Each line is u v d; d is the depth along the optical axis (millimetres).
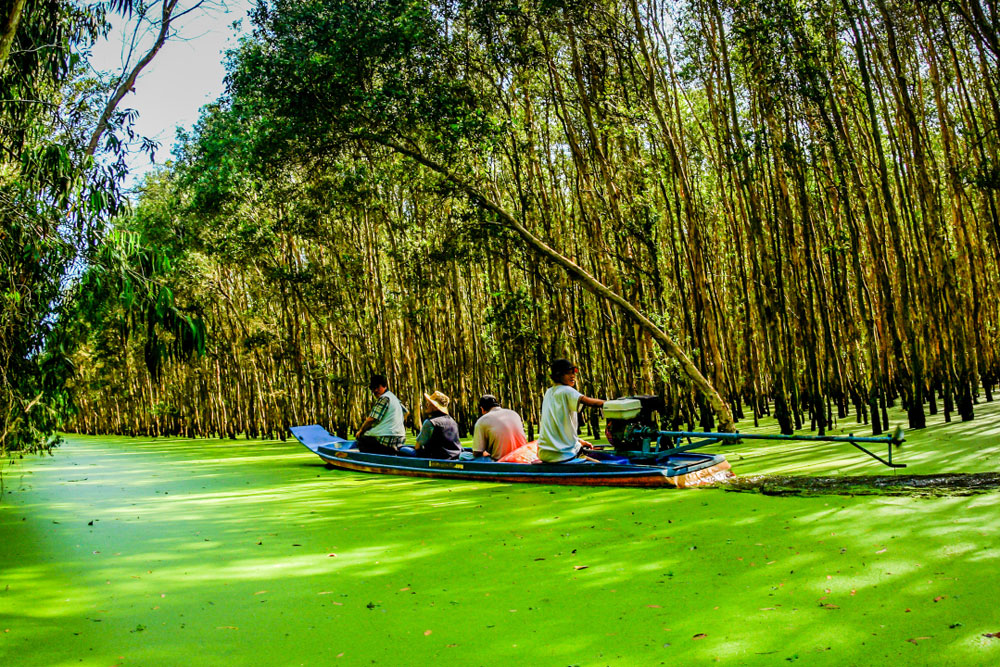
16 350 7250
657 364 12906
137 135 7945
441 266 16531
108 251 6746
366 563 5695
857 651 3463
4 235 6570
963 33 14820
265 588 5125
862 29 14797
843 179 13164
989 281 18203
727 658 3500
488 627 4141
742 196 16016
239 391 30000
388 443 11875
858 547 5125
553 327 16203
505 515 7195
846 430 13469
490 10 12352
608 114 13266
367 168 15305
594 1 12688
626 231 13203
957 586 4180
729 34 13438
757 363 18984
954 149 15586
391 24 11859
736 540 5605
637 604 4363
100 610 4727
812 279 16875
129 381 35125
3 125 7211
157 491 10898
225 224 19453
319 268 20219
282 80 12141
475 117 12055
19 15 6500
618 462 8477
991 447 9312
